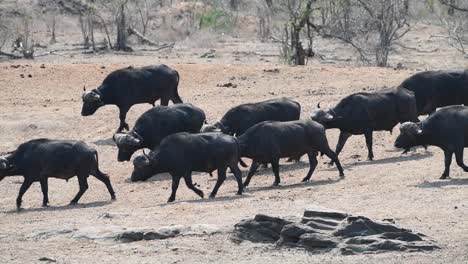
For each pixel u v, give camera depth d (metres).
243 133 77.12
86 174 70.88
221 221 59.09
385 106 79.56
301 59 136.62
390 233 52.16
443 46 165.12
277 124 71.88
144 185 76.38
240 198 67.56
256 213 60.53
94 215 65.12
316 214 54.22
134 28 172.75
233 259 50.47
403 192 65.50
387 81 109.75
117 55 150.38
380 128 79.88
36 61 140.62
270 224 53.94
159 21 185.38
